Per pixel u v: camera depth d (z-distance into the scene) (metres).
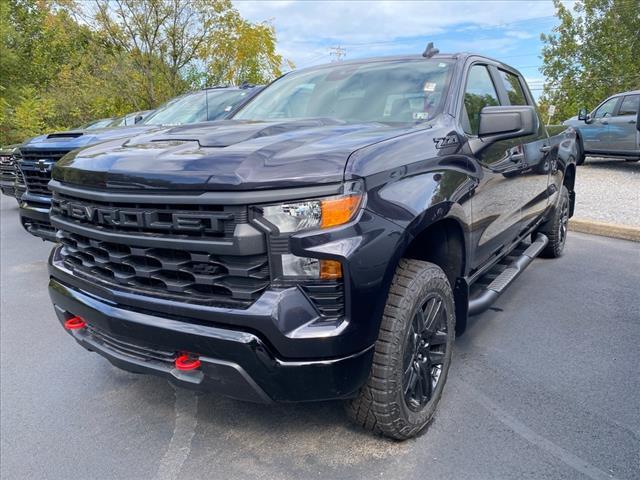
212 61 19.94
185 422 2.80
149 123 7.04
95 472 2.43
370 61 3.74
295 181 1.97
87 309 2.45
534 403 2.83
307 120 2.95
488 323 3.94
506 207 3.57
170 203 2.09
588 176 11.53
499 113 2.82
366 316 2.06
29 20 25.45
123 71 18.91
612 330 3.76
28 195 5.57
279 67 23.09
